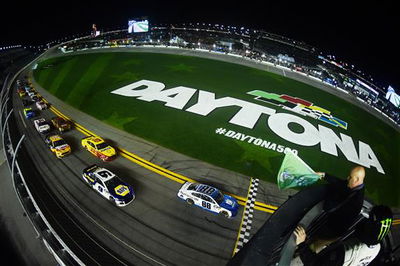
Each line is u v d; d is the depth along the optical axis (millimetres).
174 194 22000
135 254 16891
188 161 26703
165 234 18312
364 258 2748
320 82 53688
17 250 20031
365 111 44469
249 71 55531
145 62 59812
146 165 25781
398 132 40062
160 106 38531
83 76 52000
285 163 3236
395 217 22562
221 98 41656
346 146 32219
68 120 34812
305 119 37188
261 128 33625
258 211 20734
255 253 2420
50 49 87062
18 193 21922
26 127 32938
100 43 84375
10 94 45500
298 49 84062
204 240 17922
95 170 22516
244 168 26062
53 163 25750
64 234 17953
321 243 2785
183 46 74000
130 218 19516
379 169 28984
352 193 2846
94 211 20078
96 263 16141
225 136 31422
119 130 32281
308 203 2998
